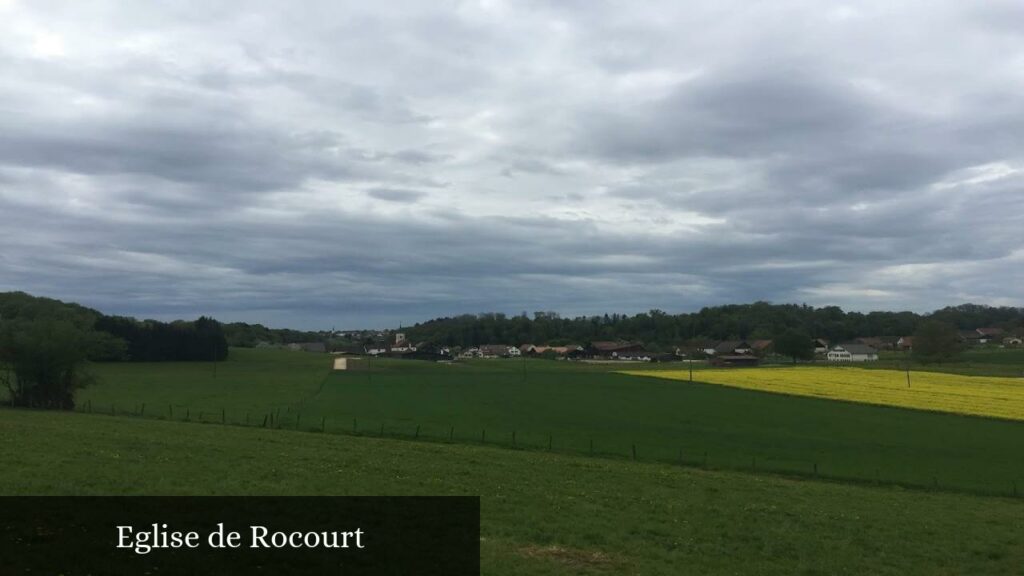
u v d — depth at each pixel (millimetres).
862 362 166250
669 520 25062
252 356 170250
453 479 29891
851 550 22812
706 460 45500
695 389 100688
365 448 39312
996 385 100812
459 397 87812
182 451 32844
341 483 27328
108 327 141375
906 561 22062
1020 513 31906
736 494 31125
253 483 26203
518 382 113312
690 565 20219
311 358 172500
